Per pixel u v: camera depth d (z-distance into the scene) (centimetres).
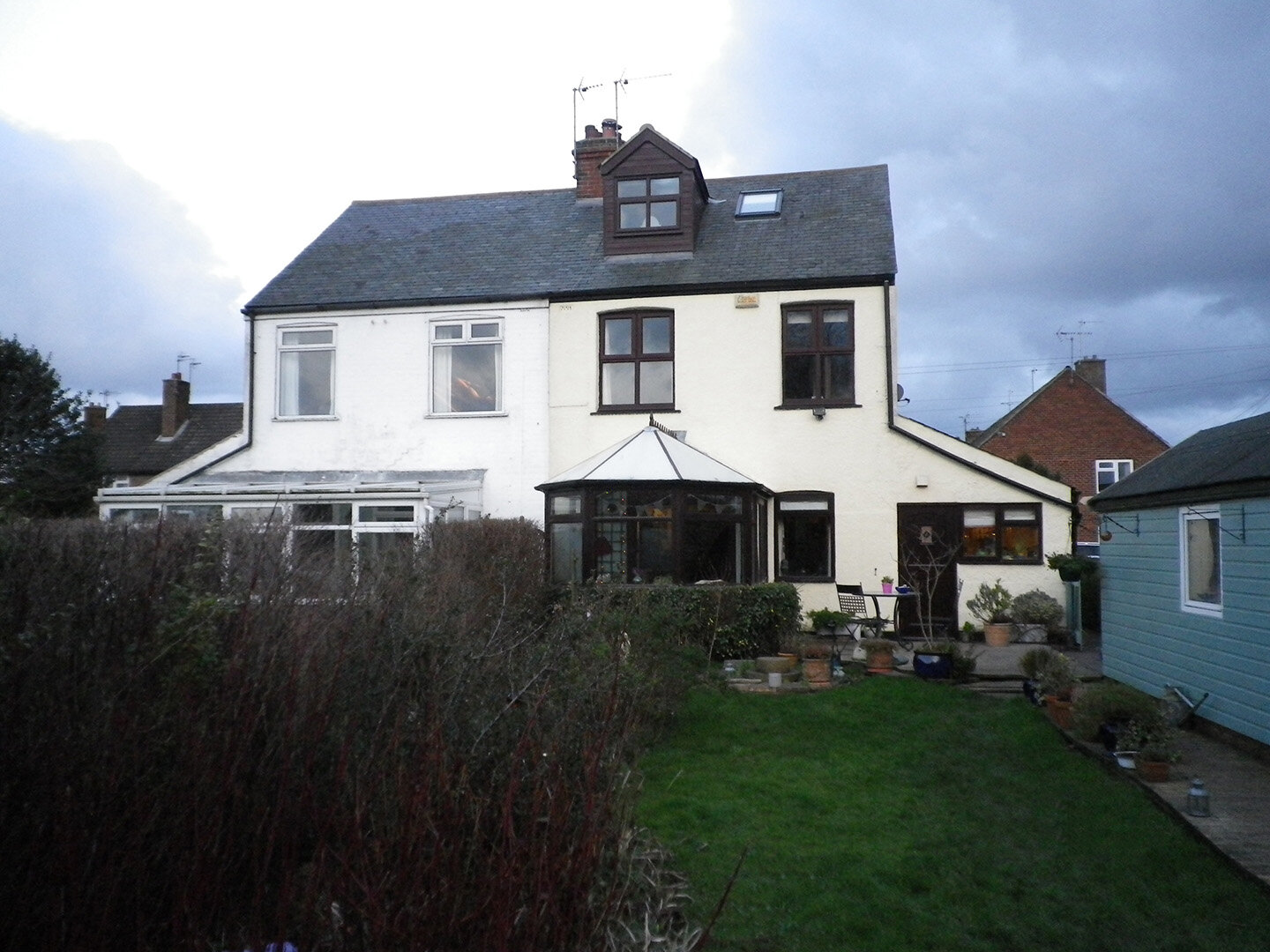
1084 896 631
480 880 388
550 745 487
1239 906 603
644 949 450
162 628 460
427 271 2028
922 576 1783
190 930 379
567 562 1634
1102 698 963
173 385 3991
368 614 594
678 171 1952
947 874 669
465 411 1939
